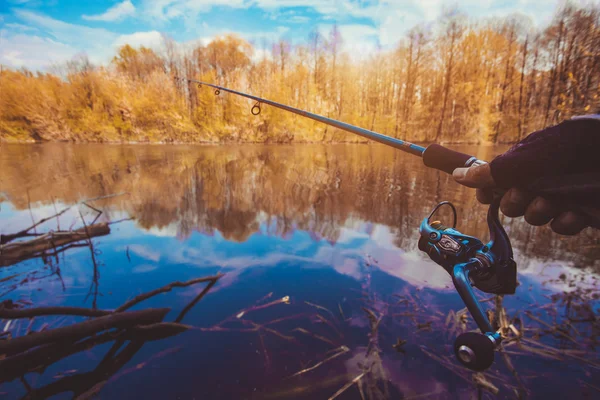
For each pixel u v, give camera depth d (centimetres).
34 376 174
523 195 68
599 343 180
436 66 1338
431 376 162
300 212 479
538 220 68
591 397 147
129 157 1109
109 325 197
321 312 221
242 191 624
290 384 161
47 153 1199
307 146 1488
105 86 1562
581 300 224
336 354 181
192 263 313
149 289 265
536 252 310
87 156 1128
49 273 294
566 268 275
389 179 705
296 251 333
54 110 1523
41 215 494
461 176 77
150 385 164
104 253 342
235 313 225
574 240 339
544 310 215
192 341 197
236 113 1586
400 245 342
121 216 480
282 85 1586
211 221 446
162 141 1611
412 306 227
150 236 393
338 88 1549
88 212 503
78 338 187
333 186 646
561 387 153
